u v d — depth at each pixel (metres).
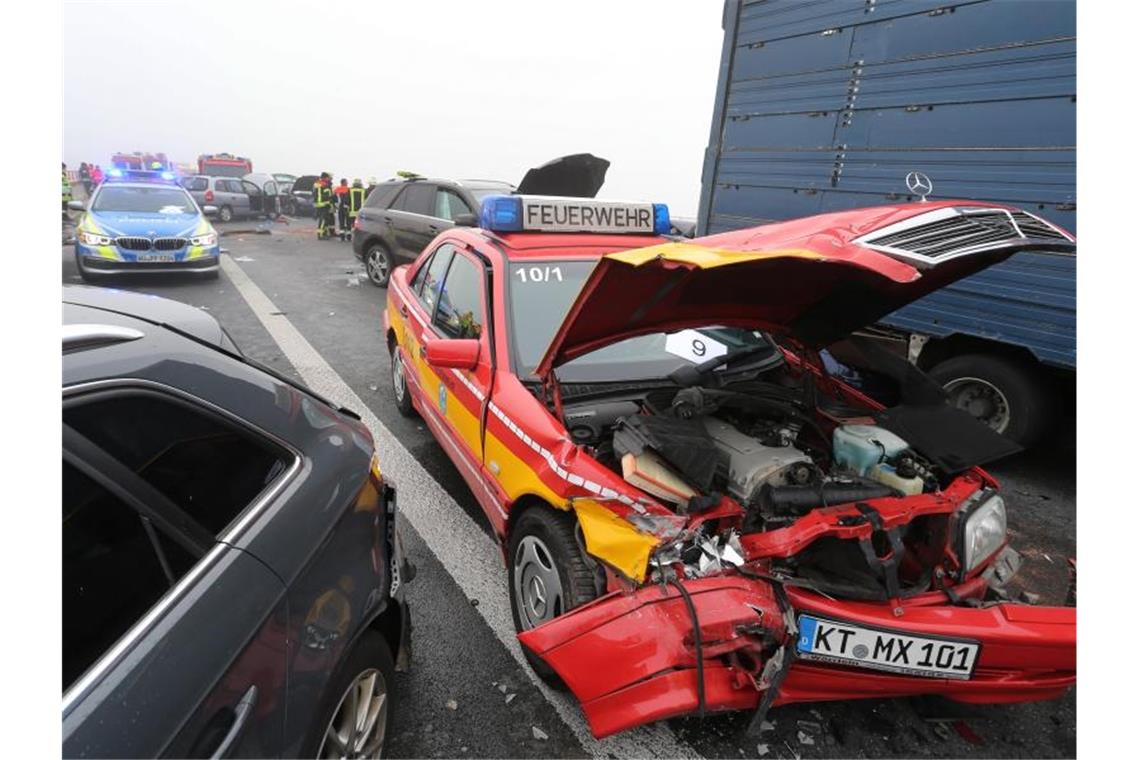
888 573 2.05
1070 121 3.73
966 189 4.27
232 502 1.56
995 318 4.30
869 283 2.40
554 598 2.39
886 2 4.58
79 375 1.35
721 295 2.57
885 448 2.44
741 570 2.04
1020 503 4.07
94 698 1.11
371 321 8.44
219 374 1.71
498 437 2.80
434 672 2.51
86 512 1.25
